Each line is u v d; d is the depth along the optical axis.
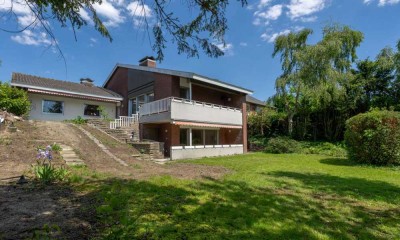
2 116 13.05
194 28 5.09
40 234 3.19
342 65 22.91
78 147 11.87
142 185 6.64
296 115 25.31
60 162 9.18
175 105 15.44
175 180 7.55
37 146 10.45
